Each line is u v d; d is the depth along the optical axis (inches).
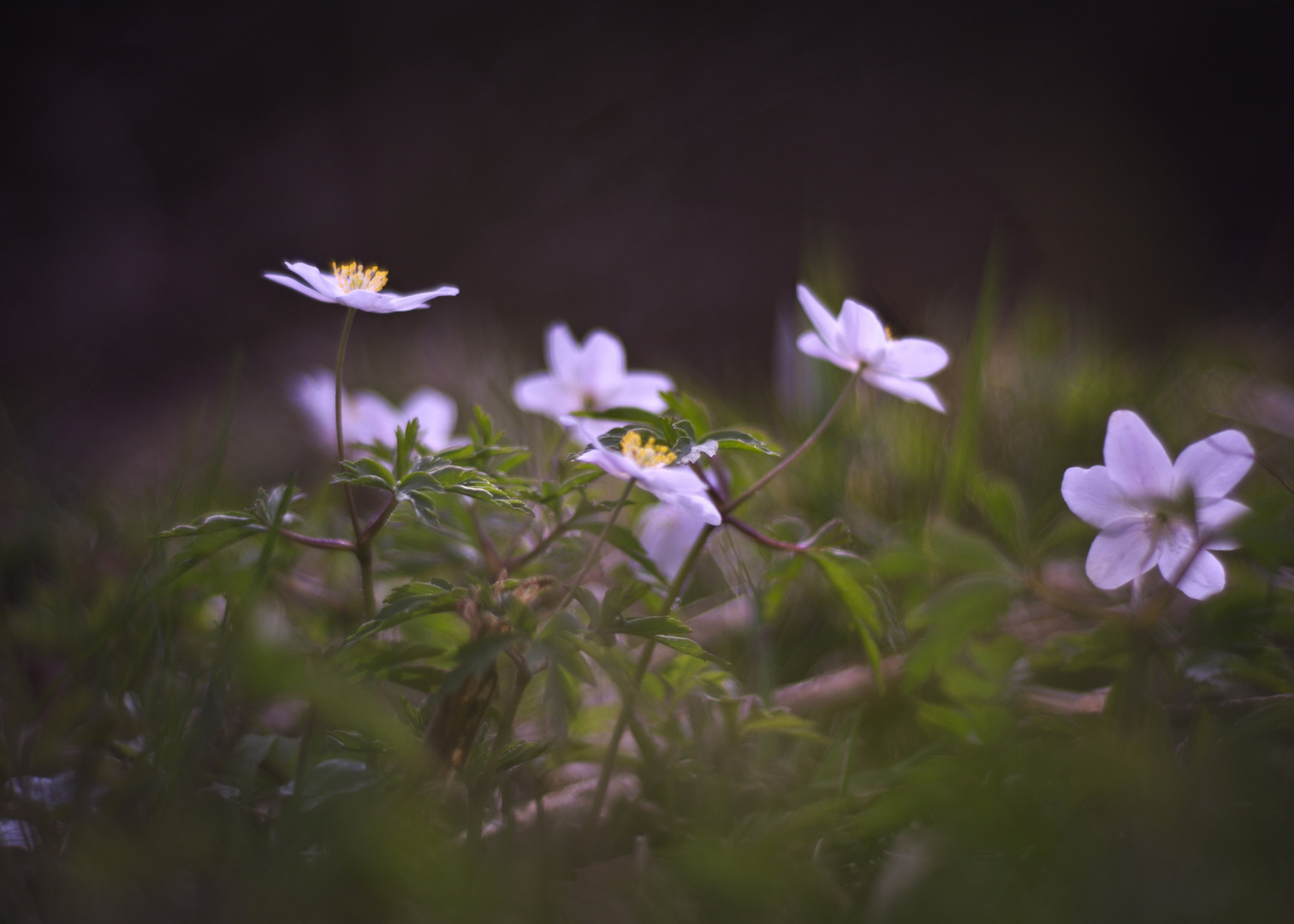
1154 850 20.5
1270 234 77.2
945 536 23.2
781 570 23.1
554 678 21.0
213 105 98.3
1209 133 89.4
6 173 85.0
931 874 20.4
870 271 83.9
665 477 21.2
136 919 20.2
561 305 87.8
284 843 20.6
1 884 20.5
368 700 21.7
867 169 97.6
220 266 86.0
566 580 23.5
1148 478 21.8
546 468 26.8
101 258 81.0
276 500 22.0
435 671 21.9
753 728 22.5
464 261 95.7
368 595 22.0
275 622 22.3
